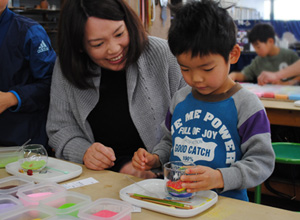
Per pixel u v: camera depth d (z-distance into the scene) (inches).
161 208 34.2
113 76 57.9
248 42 116.0
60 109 57.1
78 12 48.1
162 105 57.7
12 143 63.2
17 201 35.2
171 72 57.2
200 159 42.9
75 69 53.2
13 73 62.1
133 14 51.4
